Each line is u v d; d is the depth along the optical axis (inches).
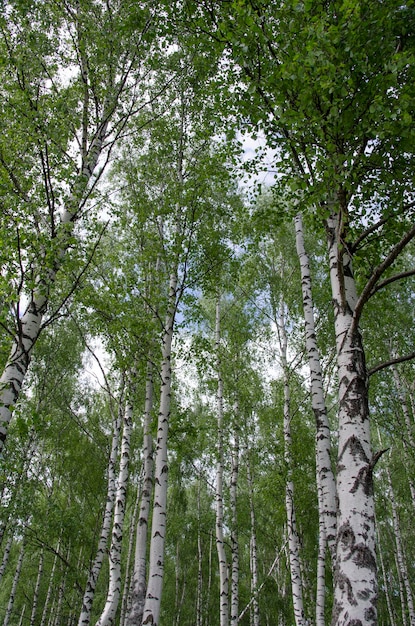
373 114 150.9
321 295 483.2
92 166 290.5
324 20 150.8
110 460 421.7
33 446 557.6
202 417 631.8
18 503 413.4
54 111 265.3
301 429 509.7
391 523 843.4
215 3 222.5
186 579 959.0
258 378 572.7
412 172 182.7
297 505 486.6
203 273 373.1
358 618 119.8
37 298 234.2
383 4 153.7
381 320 469.4
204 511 949.8
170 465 673.6
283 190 281.9
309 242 518.3
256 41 181.6
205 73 370.3
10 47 270.2
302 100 155.9
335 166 162.2
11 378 209.3
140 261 366.0
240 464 699.4
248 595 801.6
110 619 307.3
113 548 336.8
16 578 575.2
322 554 353.1
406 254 530.0
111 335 362.0
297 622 345.1
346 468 145.9
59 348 612.1
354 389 158.1
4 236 210.4
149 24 286.4
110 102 300.0
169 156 396.8
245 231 385.4
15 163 245.8
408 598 550.6
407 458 558.6
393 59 142.3
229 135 246.7
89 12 304.7
